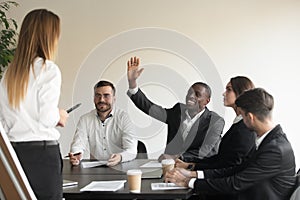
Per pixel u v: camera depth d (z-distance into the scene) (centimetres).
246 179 219
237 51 445
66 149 435
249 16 444
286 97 439
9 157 86
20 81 188
